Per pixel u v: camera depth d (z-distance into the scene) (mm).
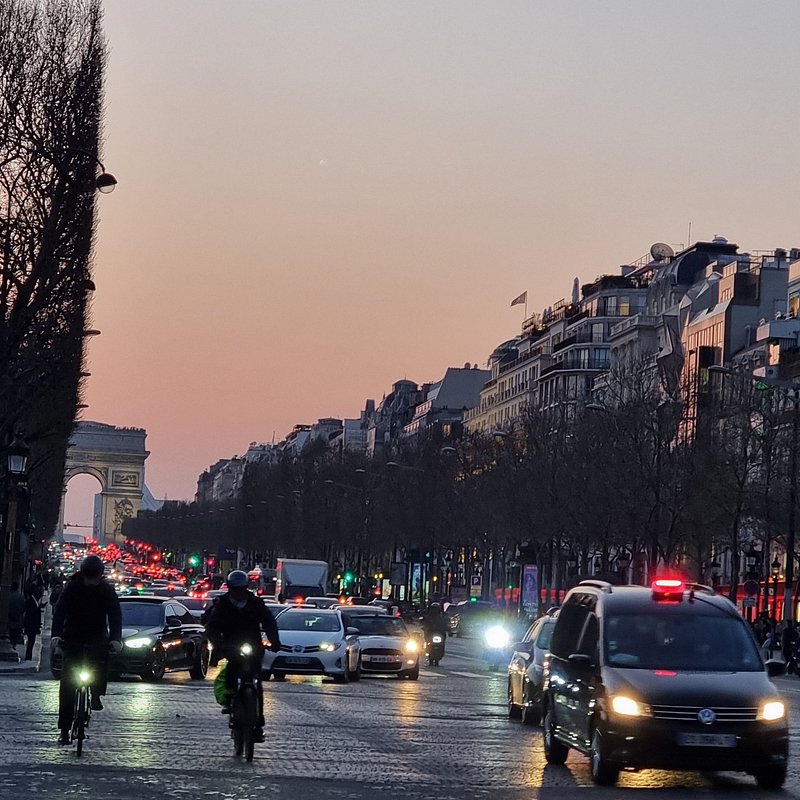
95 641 29938
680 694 28266
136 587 167375
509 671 46906
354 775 28406
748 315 163625
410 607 155500
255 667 30250
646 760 27953
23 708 41250
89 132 67750
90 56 68312
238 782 26359
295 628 66062
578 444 131125
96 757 29312
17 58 66625
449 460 186125
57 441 99312
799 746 39219
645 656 29812
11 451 72750
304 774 28141
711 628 30438
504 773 30156
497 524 151500
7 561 71375
